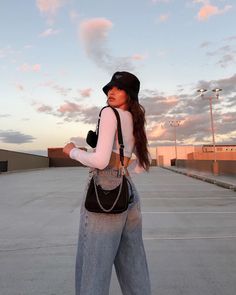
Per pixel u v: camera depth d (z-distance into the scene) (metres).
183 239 6.26
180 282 3.99
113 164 2.05
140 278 2.20
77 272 2.11
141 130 2.21
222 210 10.13
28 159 61.34
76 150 2.11
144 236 6.53
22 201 12.68
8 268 4.55
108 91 2.27
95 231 2.00
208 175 29.17
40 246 5.74
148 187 18.75
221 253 5.27
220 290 3.74
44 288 3.84
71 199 13.26
